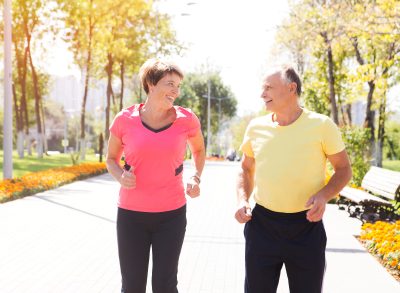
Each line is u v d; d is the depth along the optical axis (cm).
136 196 362
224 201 1317
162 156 359
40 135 3688
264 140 343
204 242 805
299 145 331
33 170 2358
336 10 1653
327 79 2684
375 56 2247
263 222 340
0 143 7475
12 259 676
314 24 1828
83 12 3100
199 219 1027
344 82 2666
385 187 1070
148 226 365
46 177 1612
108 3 3158
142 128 363
